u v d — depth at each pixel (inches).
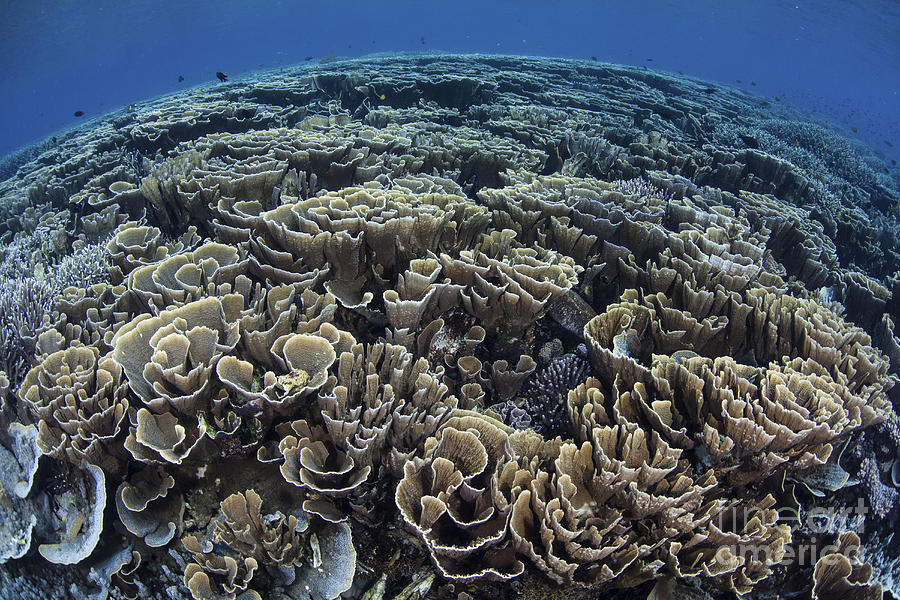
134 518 41.0
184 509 43.4
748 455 43.9
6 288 62.7
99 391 42.2
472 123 178.2
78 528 41.1
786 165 135.1
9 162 289.9
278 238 57.4
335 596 40.3
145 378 42.1
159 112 160.7
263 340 46.6
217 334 46.2
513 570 38.7
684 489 41.7
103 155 127.6
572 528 38.8
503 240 65.7
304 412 46.3
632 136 175.6
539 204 77.7
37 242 88.0
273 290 53.1
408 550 44.0
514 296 54.3
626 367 51.8
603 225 73.7
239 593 39.9
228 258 60.4
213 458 44.5
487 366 60.6
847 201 179.2
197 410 42.9
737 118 285.0
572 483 40.7
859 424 46.2
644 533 42.1
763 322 60.0
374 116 166.4
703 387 47.4
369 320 59.6
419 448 44.8
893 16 784.9
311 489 42.6
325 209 59.0
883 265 130.1
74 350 47.9
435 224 58.9
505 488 41.6
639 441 43.1
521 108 187.3
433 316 58.8
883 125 778.8
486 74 278.7
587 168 134.0
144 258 68.7
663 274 66.2
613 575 38.4
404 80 223.3
